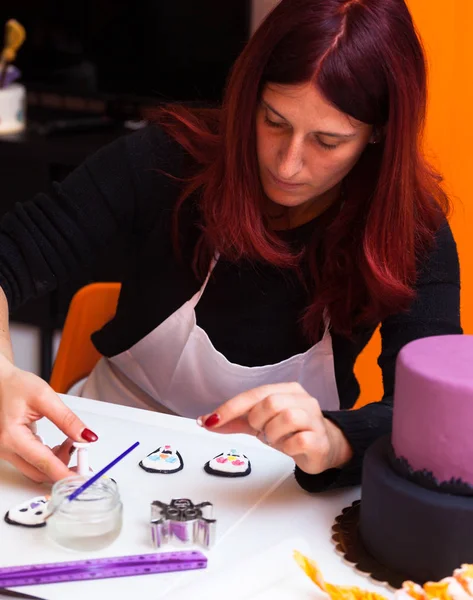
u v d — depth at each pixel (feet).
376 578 2.93
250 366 4.54
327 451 3.27
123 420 3.92
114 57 9.34
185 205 4.35
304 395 3.33
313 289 4.33
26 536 3.09
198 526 3.08
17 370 3.51
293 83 3.43
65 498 3.04
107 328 4.88
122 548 3.05
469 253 6.42
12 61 9.84
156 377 4.74
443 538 2.84
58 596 2.80
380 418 3.51
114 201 4.39
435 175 4.18
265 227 4.16
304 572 2.84
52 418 3.36
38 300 9.10
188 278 4.44
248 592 2.84
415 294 4.10
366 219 3.95
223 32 8.76
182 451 3.69
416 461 2.92
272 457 3.67
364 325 4.35
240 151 3.84
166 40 9.03
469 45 6.04
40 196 4.38
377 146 3.92
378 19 3.47
